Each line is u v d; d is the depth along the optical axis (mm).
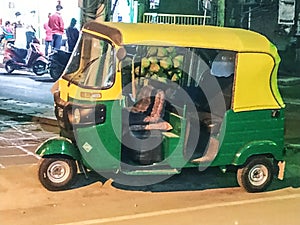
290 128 10414
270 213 5953
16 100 11938
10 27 15125
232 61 6336
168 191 6555
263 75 6410
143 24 6551
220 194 6527
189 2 13289
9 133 9125
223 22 12969
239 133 6379
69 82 6270
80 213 5676
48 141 6156
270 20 15477
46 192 6238
